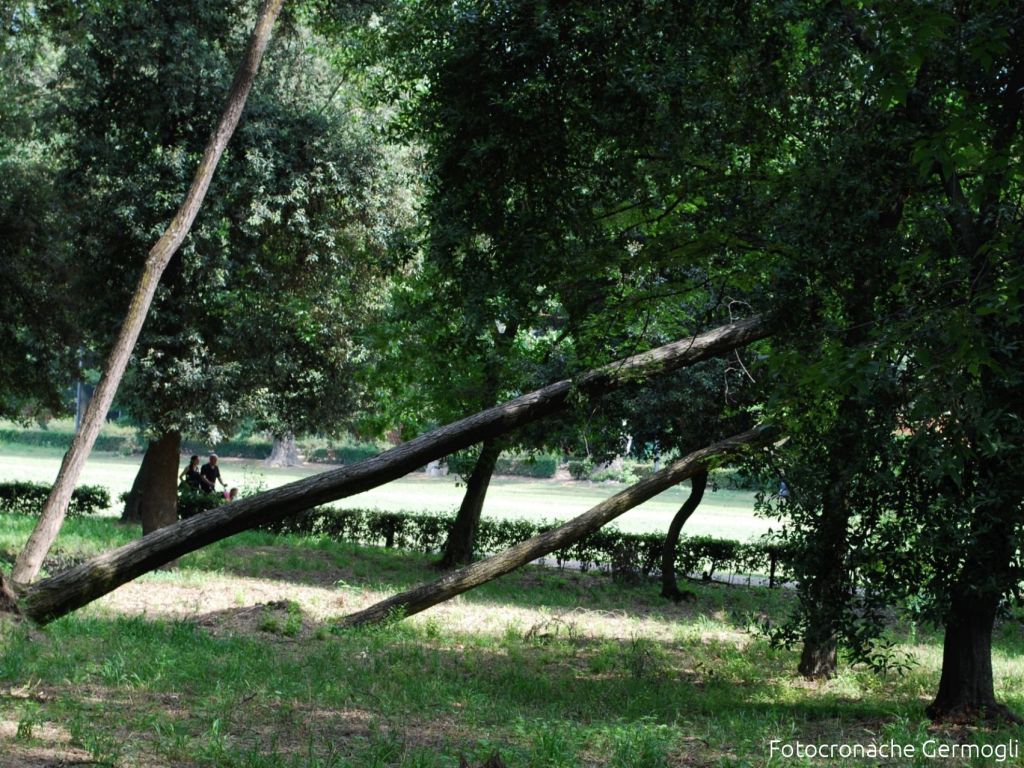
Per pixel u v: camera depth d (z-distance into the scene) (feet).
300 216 67.92
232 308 70.23
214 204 65.98
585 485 208.33
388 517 90.27
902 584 29.84
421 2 46.47
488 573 48.03
